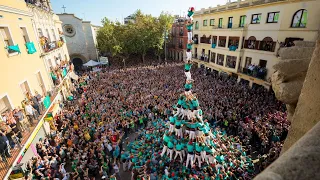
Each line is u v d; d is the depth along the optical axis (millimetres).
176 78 27656
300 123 2164
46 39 19125
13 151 9703
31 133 11312
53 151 12570
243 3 24438
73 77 29078
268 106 17219
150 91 22531
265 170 972
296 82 2832
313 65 1937
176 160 12008
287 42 19641
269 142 13430
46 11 21031
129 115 17156
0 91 10359
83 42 39781
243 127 14523
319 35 1864
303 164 896
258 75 22531
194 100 11406
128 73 32406
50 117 14352
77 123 15836
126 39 42594
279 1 19547
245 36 24328
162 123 15891
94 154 12250
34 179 10117
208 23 31797
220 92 21344
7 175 8625
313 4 17094
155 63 44812
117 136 14453
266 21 21516
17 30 13203
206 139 11688
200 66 35531
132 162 12438
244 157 12219
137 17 45438
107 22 43844
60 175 11109
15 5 13328
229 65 27047
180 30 47219
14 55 12305
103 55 49469
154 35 43688
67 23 37781
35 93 14383
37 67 15875
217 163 11352
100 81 27797
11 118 10211
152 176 10906
